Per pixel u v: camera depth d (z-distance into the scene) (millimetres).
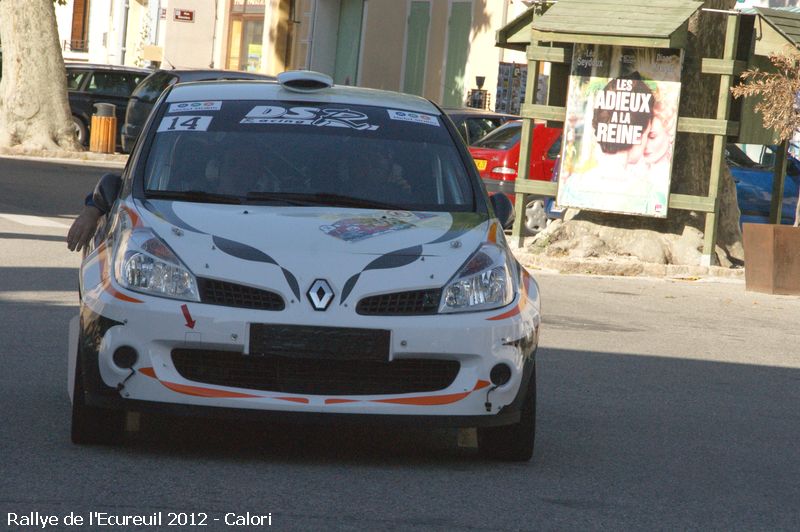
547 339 45125
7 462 23578
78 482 22375
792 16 69375
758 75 69312
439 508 21984
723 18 71500
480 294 24922
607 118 70500
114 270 24828
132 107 111062
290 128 29828
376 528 20391
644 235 71312
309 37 171375
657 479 25656
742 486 25578
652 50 69312
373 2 163625
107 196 28062
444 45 148625
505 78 123438
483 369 24516
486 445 26344
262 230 25469
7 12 117062
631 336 47375
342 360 23906
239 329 23703
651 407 34188
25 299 45656
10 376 32469
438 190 28938
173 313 23812
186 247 24672
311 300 23953
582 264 68688
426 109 31844
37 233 66062
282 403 23781
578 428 30703
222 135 29391
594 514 22375
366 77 164500
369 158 29281
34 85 116938
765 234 63594
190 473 23516
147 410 23953
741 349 46375
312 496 22250
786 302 61156
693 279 68250
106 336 24156
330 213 26906
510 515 21859
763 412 34719
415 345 24047
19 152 115438
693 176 72188
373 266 24594
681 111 71500
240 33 184125
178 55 184375
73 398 25172
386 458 26109
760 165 85938
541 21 70375
